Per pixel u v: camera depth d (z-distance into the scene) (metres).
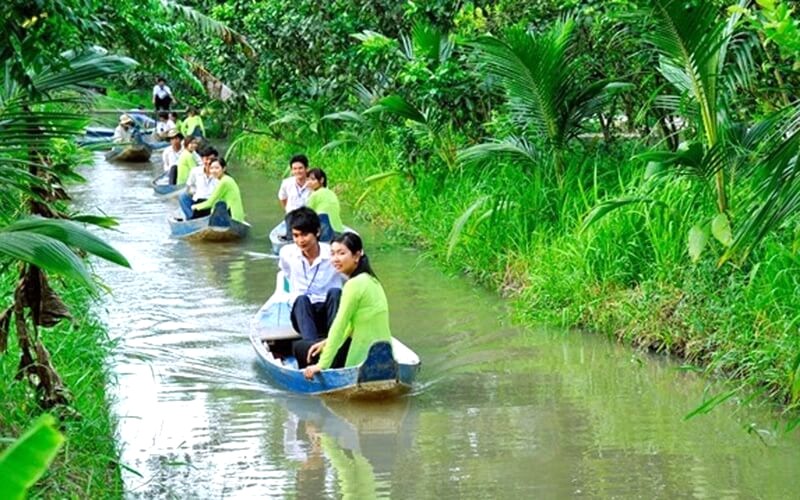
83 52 10.73
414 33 23.38
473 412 13.90
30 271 11.06
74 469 10.80
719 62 15.06
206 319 18.22
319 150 32.88
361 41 28.20
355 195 28.78
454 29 23.84
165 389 14.74
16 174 10.15
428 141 23.42
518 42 18.81
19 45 8.71
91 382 13.67
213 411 13.94
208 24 16.83
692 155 14.99
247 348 16.55
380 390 14.14
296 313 15.06
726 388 14.26
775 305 14.10
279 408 14.07
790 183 9.70
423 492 11.46
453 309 18.67
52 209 11.96
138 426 13.38
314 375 14.23
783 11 10.88
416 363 14.54
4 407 11.19
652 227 16.80
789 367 13.30
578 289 17.38
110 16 10.62
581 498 11.20
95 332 15.79
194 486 11.58
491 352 16.34
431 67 23.17
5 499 3.89
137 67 11.49
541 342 16.73
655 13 14.74
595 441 12.82
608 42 20.20
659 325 15.88
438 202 23.38
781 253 14.39
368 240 24.67
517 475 11.85
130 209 30.03
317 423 13.53
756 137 15.10
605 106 20.27
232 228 25.06
